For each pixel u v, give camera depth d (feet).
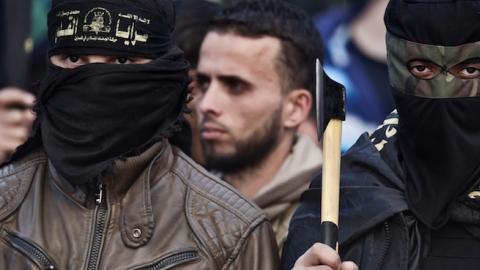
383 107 39.06
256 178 28.60
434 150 23.13
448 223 23.18
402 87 23.26
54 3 23.40
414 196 23.20
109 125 23.04
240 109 28.40
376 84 39.24
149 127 23.38
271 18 28.81
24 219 23.18
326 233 22.59
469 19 22.75
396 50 23.29
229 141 28.40
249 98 28.43
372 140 24.18
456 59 22.85
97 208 23.26
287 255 23.86
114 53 23.12
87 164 23.06
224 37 28.66
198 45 30.63
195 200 23.54
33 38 38.73
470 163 23.03
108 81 22.93
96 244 23.08
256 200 28.04
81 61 23.26
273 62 28.60
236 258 23.27
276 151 28.66
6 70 34.06
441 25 22.79
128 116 23.12
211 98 28.43
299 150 28.78
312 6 40.68
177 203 23.48
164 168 23.72
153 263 22.91
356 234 23.21
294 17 29.14
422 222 23.08
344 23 39.83
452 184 23.03
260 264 23.41
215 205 23.54
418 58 23.03
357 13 39.81
